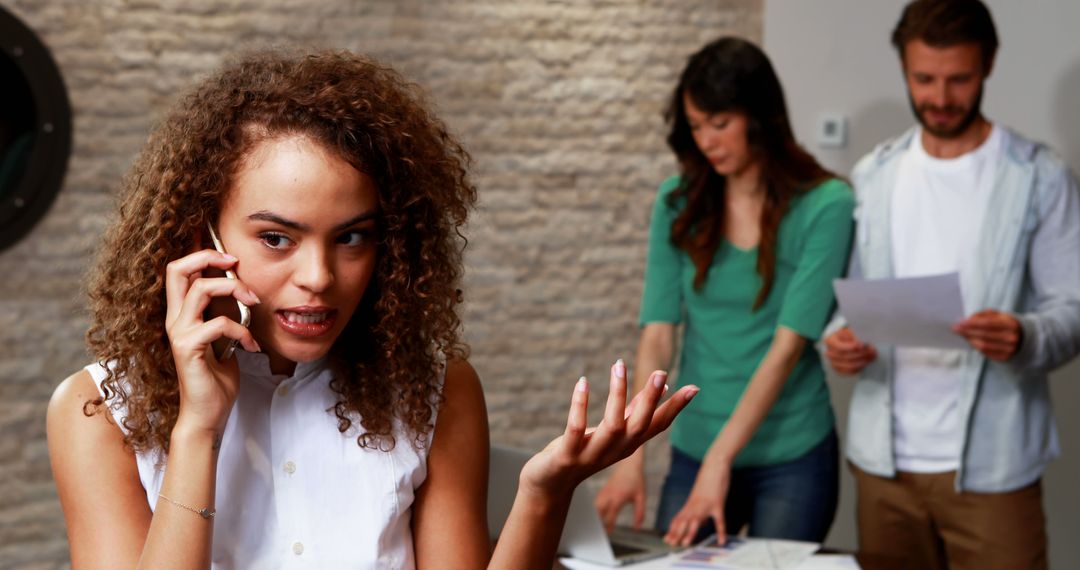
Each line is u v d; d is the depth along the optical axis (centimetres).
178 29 371
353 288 106
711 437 248
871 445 252
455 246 121
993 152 249
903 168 257
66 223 365
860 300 226
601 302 403
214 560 114
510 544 106
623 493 242
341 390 117
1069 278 242
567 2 394
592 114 398
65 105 360
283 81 107
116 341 112
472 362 399
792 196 237
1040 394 248
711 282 246
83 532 112
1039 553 245
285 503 115
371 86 109
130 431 112
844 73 357
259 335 107
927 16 241
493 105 394
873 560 192
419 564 120
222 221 107
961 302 221
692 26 398
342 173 103
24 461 364
